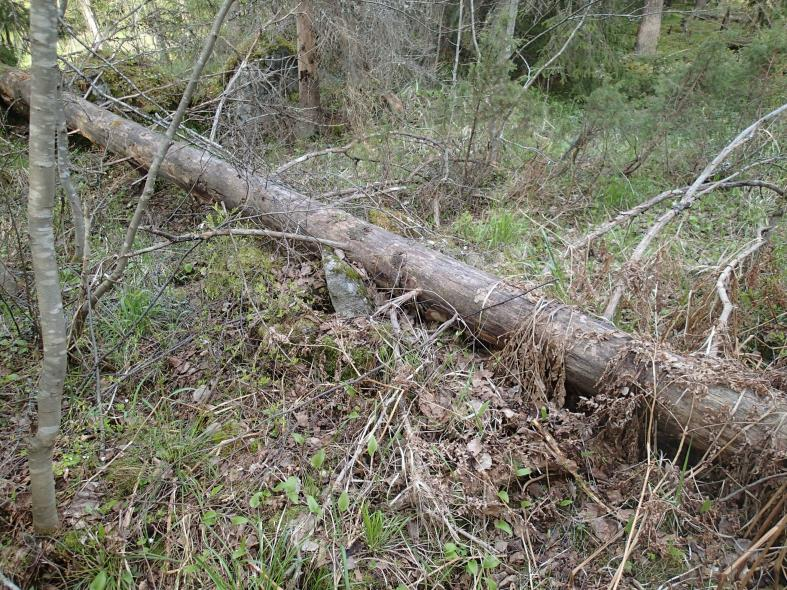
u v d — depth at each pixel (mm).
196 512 2326
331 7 6531
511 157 5621
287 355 3018
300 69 6758
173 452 2566
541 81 8578
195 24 6234
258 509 2332
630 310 3451
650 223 4812
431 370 2943
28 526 2270
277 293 3422
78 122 5457
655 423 2574
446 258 3459
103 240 4418
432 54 8258
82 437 2668
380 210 4469
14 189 4555
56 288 1855
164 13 6270
